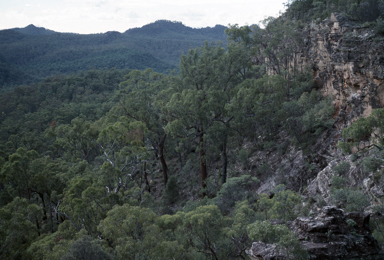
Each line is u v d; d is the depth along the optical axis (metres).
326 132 26.67
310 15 48.19
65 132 50.00
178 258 13.42
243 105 31.55
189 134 34.41
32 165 34.97
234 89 36.25
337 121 26.19
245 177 27.38
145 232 13.93
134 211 14.59
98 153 55.53
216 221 14.44
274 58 45.16
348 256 9.47
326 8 43.41
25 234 19.67
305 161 26.22
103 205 21.95
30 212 22.80
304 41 38.75
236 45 39.59
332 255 9.42
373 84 21.77
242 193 25.91
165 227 15.45
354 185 17.89
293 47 40.53
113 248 15.69
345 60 24.73
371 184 16.45
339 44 26.02
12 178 32.75
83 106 111.31
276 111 32.38
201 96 33.06
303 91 36.94
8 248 18.05
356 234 10.11
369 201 15.80
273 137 34.59
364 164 17.12
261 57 62.03
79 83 154.75
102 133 32.53
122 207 14.85
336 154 23.20
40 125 94.38
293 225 11.30
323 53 33.22
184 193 38.56
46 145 73.38
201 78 36.88
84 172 34.50
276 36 40.94
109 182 26.59
